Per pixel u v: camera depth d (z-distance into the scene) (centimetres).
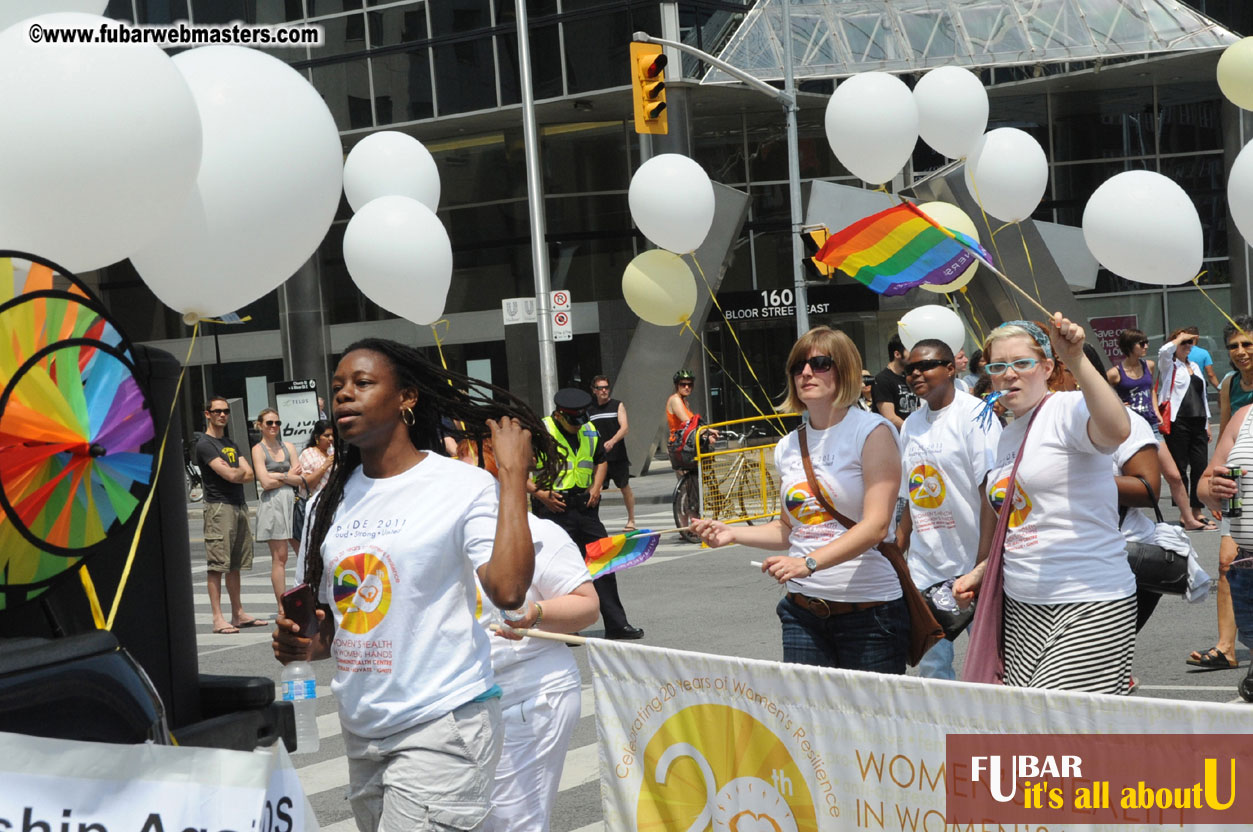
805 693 367
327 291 3472
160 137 295
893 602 485
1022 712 326
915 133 1105
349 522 336
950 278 670
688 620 1028
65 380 281
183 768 275
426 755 322
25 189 287
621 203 3238
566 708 400
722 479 1425
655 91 1611
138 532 299
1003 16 2830
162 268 358
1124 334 1353
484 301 3347
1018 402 462
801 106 3042
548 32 2911
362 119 3114
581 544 983
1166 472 1232
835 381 489
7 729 253
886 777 352
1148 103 3347
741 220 2336
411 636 326
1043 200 3400
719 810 389
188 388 3566
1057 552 448
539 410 3262
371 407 334
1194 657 759
